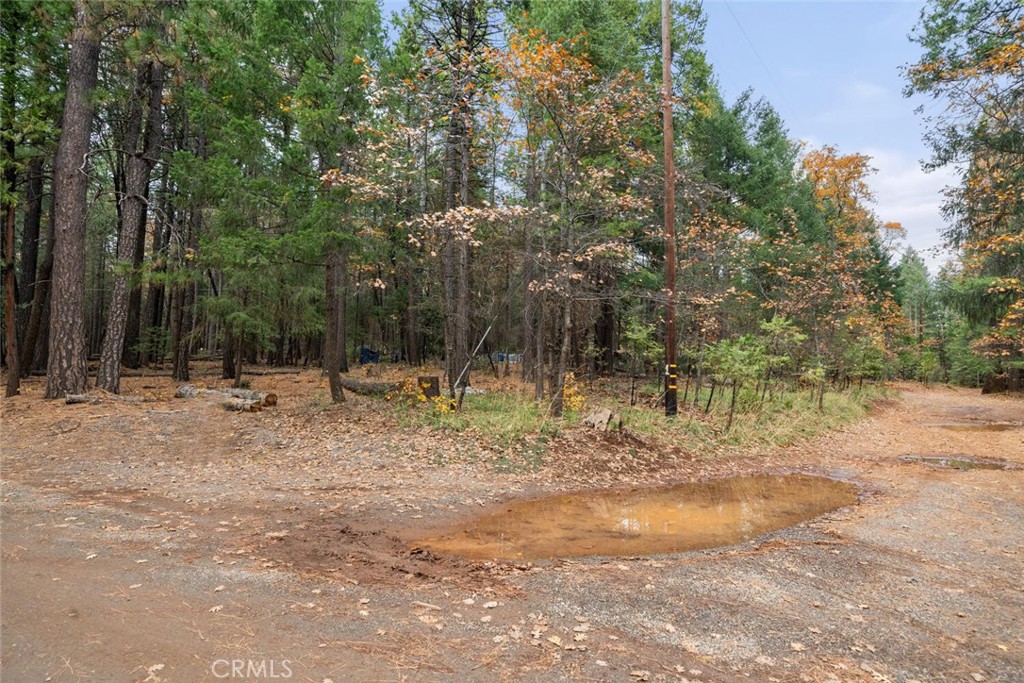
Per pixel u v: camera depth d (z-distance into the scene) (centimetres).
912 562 503
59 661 301
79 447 934
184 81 1315
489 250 1338
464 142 1182
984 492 801
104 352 1495
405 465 851
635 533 591
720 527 617
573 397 1212
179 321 2144
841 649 341
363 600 392
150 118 1605
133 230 1522
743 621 376
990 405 2492
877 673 314
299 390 1773
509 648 330
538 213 1089
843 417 1634
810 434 1327
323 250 1144
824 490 818
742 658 327
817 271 1933
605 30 1323
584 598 408
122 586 402
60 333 1383
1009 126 1286
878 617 388
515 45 1012
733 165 2189
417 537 560
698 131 2066
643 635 353
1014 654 340
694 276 1490
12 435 995
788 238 1891
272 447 948
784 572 471
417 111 1177
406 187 1139
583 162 1159
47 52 1518
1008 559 514
